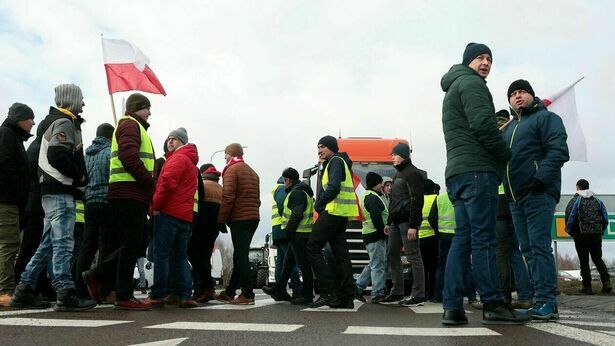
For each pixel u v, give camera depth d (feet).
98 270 21.59
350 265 23.52
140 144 20.35
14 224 20.83
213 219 27.32
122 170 19.99
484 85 15.30
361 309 23.00
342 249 23.57
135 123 20.21
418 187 26.22
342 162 23.30
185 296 22.93
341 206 23.13
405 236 27.30
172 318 17.16
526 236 18.12
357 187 42.73
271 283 65.31
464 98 15.12
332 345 11.44
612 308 24.27
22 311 18.81
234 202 25.62
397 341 12.00
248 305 25.08
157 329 13.94
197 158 23.09
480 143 15.19
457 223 15.62
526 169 17.58
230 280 27.40
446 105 15.80
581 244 33.50
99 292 21.72
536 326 14.67
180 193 22.24
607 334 13.16
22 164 20.95
